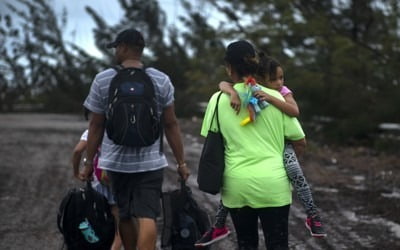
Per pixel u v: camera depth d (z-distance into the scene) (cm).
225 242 1156
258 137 765
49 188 1692
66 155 2411
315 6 3469
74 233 910
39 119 4822
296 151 788
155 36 6131
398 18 3228
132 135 809
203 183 776
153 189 860
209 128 784
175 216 876
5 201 1518
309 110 3309
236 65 788
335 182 1855
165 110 868
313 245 1148
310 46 3366
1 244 1134
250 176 757
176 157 898
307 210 777
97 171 966
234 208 779
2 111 6297
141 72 844
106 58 6481
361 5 3353
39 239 1172
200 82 4116
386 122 3183
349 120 3166
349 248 1129
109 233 914
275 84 800
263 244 1146
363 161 2377
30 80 6488
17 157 2323
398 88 3183
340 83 3200
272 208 762
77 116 5453
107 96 844
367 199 1591
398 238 1202
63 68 6469
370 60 3209
